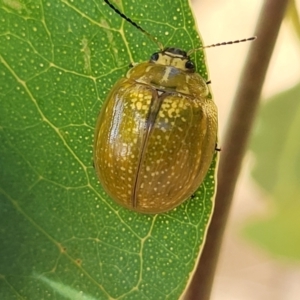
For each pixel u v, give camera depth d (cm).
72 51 8
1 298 8
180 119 8
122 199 8
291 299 15
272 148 9
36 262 8
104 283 8
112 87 8
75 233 8
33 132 8
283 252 9
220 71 12
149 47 8
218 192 8
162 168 8
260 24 8
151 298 8
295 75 12
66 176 8
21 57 8
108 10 8
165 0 8
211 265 8
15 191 8
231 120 8
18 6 8
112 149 8
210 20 12
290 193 9
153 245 8
